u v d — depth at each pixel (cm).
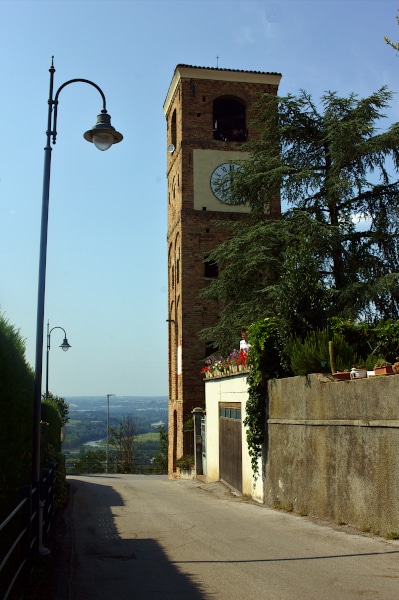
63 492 1638
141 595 747
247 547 1021
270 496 1639
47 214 1043
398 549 926
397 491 1010
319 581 771
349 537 1051
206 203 3844
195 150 3875
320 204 2689
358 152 2506
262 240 2638
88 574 862
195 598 725
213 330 2886
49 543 1062
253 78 3969
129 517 1450
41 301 1000
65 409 3994
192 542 1091
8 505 799
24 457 917
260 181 2766
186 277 3759
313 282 1630
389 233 2539
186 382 3656
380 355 1463
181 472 3391
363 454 1130
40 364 954
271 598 707
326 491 1284
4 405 768
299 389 1449
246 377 1884
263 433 1714
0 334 766
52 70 1103
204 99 3928
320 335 1479
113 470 6612
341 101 2628
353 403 1178
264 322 1708
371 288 2353
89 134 1207
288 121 2773
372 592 711
